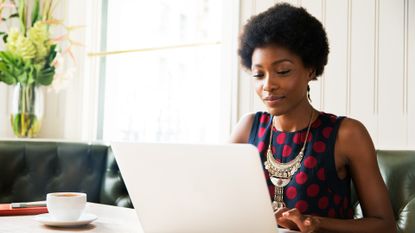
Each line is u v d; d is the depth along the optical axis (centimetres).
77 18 250
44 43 221
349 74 186
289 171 118
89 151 204
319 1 192
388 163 156
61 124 250
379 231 100
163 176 80
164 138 239
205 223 81
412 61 174
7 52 213
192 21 232
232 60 212
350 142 114
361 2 184
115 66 253
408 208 148
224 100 214
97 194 202
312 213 114
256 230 78
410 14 174
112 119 254
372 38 181
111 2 253
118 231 92
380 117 179
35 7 230
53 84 226
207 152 73
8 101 239
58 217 98
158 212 84
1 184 186
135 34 248
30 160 192
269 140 126
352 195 160
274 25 109
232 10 213
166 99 239
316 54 114
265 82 111
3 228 93
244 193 74
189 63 232
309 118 122
